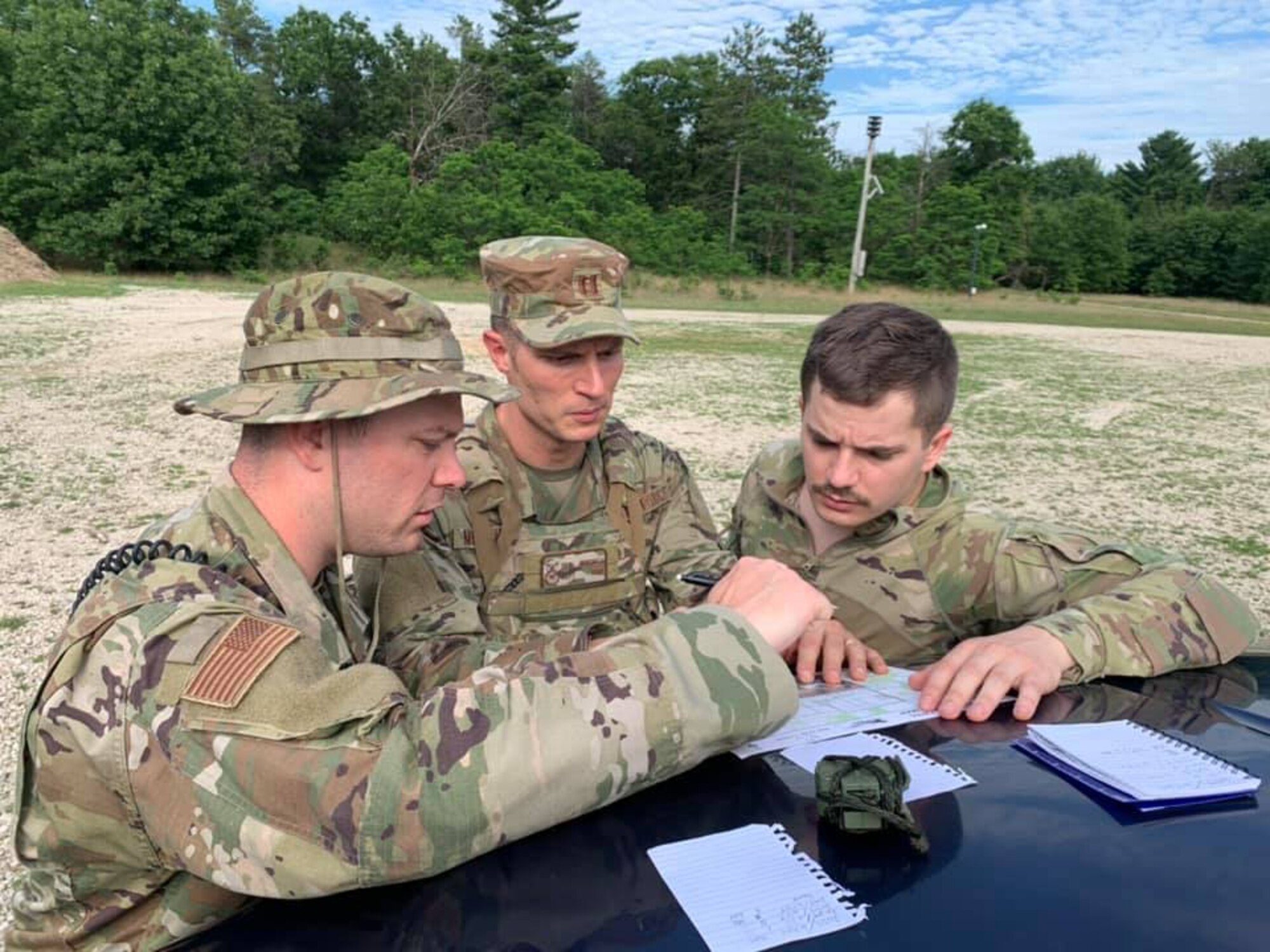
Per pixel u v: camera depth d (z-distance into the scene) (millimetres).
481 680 1246
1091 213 68312
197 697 1151
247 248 37062
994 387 15031
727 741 1279
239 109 39375
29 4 37719
